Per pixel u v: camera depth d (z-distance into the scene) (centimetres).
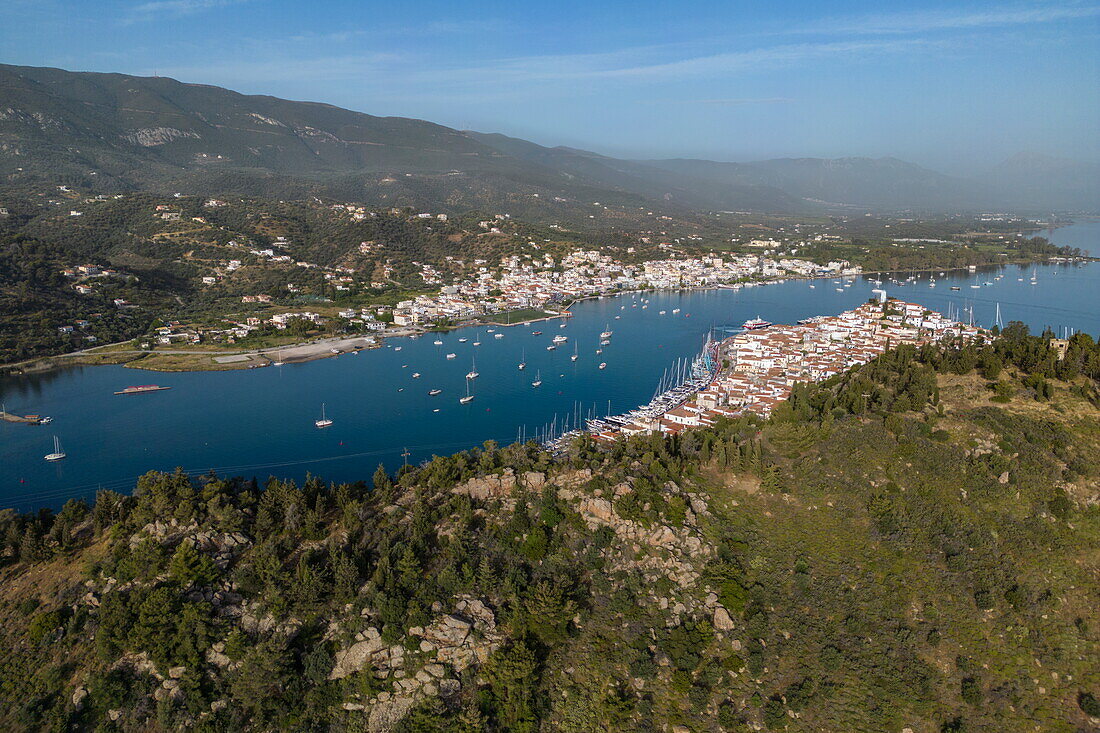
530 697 10194
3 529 12562
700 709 10369
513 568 11875
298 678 10319
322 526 13125
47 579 11856
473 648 10644
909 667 10869
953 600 11812
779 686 10694
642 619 11450
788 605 11844
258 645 10488
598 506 13012
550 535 12725
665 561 12319
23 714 9838
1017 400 16750
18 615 11194
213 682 10288
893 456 14788
